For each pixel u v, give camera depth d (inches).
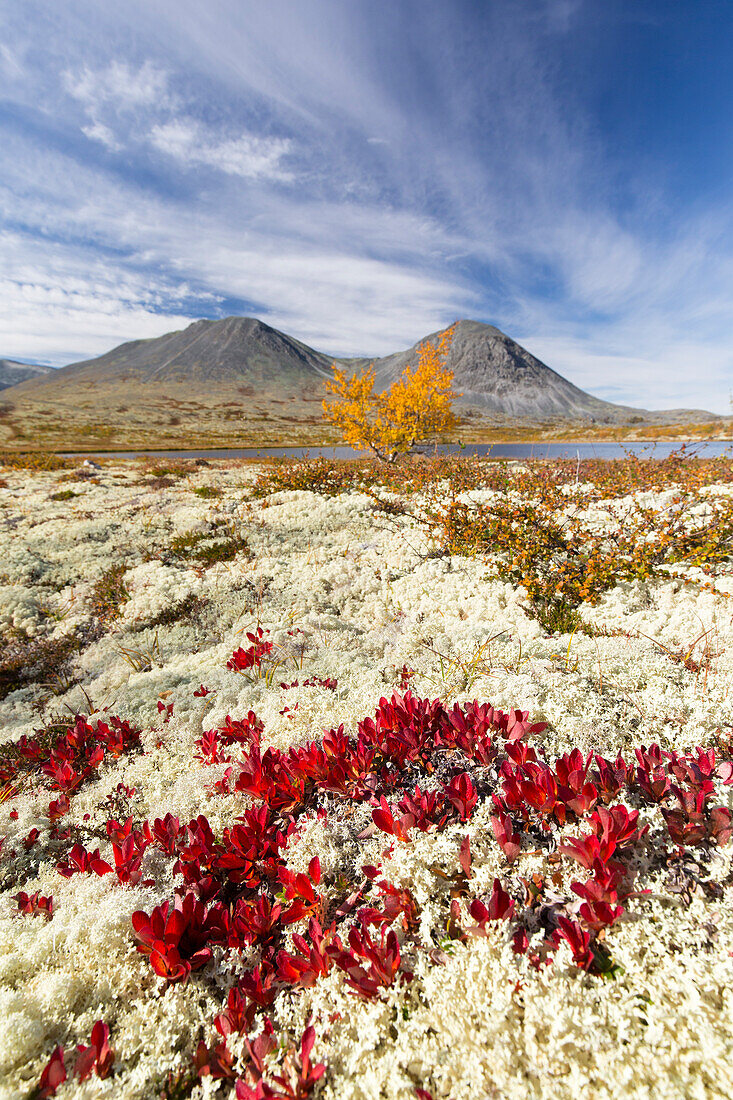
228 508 468.4
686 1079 58.2
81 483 673.0
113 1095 64.9
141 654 236.5
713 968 68.5
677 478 415.5
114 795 140.3
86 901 98.0
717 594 201.8
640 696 136.8
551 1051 61.4
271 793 116.1
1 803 142.6
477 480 474.3
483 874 87.1
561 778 99.7
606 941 75.7
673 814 88.0
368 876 91.0
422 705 131.2
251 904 95.3
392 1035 71.0
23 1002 76.9
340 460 787.4
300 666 195.5
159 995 79.7
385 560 306.5
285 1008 74.2
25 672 235.9
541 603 228.7
